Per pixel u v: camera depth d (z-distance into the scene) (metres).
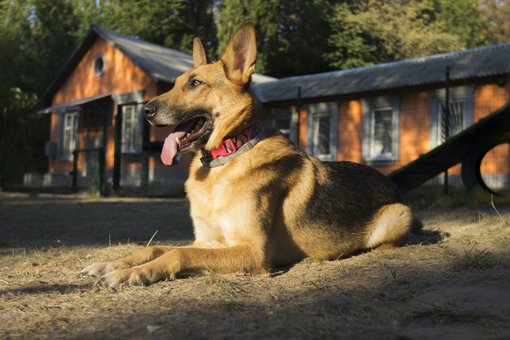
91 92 21.17
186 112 3.75
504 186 13.09
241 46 3.78
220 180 3.58
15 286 3.25
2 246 5.25
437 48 29.05
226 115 3.68
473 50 16.14
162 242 5.42
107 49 20.42
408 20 29.48
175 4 28.14
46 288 3.17
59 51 30.58
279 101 17.75
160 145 15.48
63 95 22.70
